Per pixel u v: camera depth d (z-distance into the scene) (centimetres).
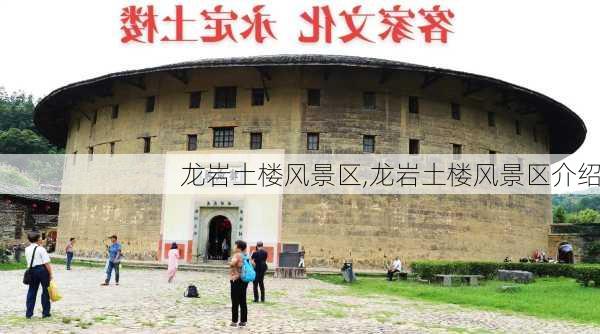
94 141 3272
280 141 2792
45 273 1017
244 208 2759
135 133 3069
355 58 2984
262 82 2853
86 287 1619
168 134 2964
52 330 888
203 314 1114
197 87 2959
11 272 2145
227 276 2206
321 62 2620
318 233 2691
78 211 3222
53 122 3872
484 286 2012
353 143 2798
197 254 2777
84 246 3097
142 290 1562
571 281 2208
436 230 2823
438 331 1013
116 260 1722
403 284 2095
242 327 969
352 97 2850
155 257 2836
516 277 2222
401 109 2891
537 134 3503
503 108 3216
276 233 2697
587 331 1066
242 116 2861
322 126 2800
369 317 1168
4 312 1080
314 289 1811
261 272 1380
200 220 2814
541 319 1225
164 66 2791
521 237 3169
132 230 2934
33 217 4888
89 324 954
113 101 3219
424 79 2872
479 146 3053
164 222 2859
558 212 5934
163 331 910
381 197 2766
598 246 3253
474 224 2944
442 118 2964
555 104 3083
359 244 2695
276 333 920
